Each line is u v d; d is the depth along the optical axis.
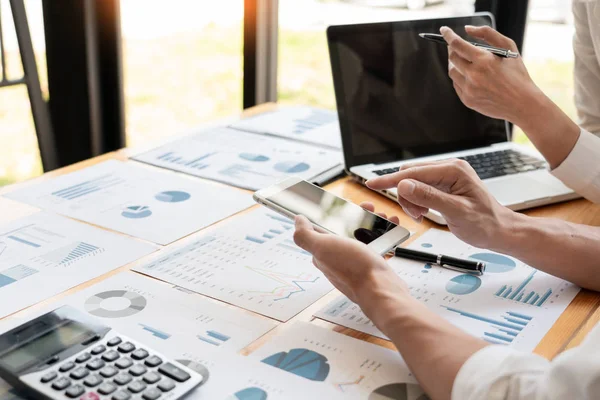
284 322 0.71
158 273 0.80
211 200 1.03
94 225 0.93
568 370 0.49
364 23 1.17
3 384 0.59
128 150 1.25
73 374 0.57
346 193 1.09
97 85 1.94
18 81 1.79
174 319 0.70
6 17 1.73
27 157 1.92
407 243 0.91
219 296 0.76
